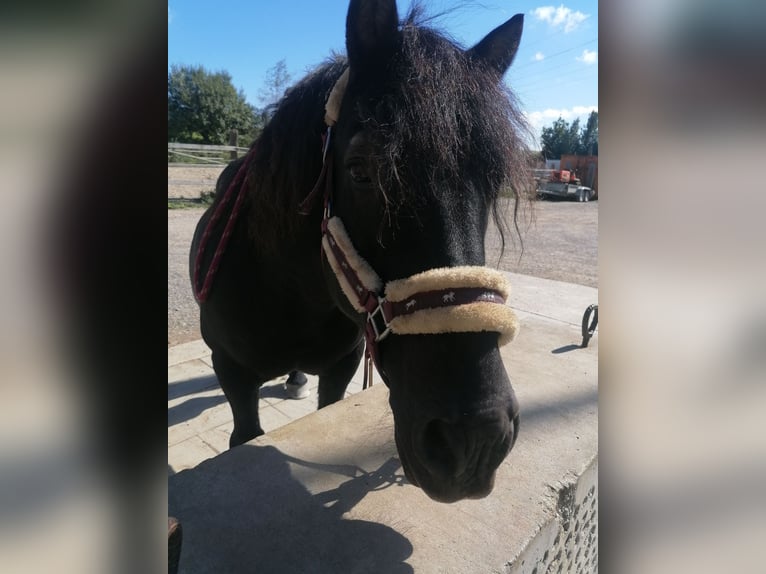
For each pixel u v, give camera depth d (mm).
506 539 1392
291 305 1795
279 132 1476
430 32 1196
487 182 1093
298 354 1993
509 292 1056
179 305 5438
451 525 1438
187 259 7363
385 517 1456
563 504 1652
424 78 1055
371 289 1117
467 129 1055
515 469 1729
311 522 1422
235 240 1837
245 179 1840
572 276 7164
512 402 1007
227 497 1505
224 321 1904
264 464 1672
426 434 1011
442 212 1017
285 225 1517
